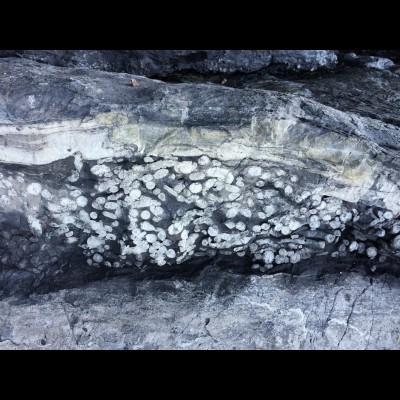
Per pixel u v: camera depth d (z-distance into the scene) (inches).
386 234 38.4
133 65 45.1
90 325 37.2
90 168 34.4
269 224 37.4
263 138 32.8
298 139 33.0
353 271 39.1
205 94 34.1
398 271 39.5
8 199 36.8
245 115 32.6
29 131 32.5
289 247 38.8
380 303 38.6
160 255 38.1
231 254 39.4
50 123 32.1
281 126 32.5
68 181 35.1
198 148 33.4
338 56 50.9
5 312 37.3
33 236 38.5
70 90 32.8
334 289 38.7
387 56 53.6
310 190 35.5
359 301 38.5
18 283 38.5
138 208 35.6
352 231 38.8
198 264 39.2
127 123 32.5
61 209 36.4
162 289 38.2
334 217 37.7
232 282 38.4
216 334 37.3
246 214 36.8
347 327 37.9
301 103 34.0
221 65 46.4
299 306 38.1
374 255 39.1
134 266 38.9
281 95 34.4
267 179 35.1
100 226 37.0
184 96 33.8
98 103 32.4
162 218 36.1
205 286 38.4
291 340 37.5
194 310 37.7
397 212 36.7
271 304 38.1
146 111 32.6
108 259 38.7
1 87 32.4
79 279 38.6
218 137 32.8
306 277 38.9
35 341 36.8
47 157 33.8
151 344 37.0
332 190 35.5
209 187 35.1
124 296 38.0
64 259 39.1
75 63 43.1
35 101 32.3
